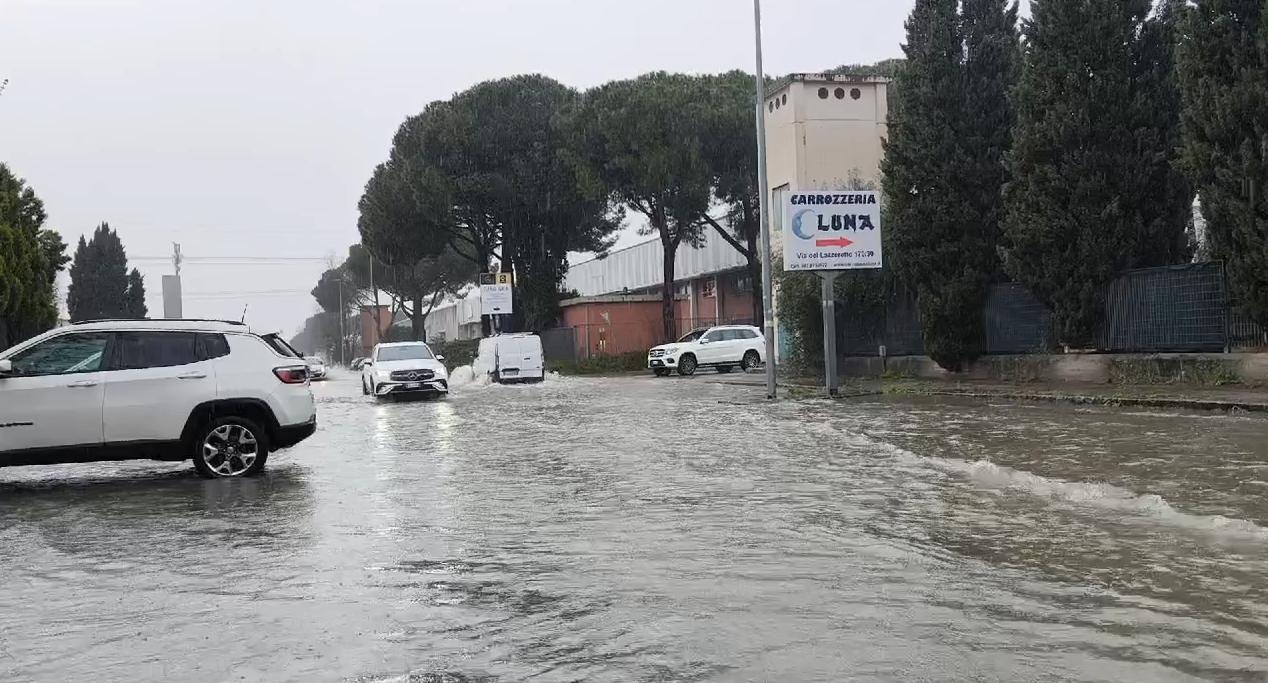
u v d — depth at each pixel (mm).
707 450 13070
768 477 10398
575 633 5086
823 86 34781
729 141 42406
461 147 50688
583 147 44188
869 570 6238
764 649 4734
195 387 11547
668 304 46219
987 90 24250
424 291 77562
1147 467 9891
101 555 7422
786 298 29781
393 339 92125
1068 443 12055
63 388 11039
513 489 10180
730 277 51469
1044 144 21016
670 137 42094
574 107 47250
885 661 4512
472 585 6152
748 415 18562
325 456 13906
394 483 10891
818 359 30531
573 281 77500
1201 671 4285
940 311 24219
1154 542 6758
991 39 24406
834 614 5285
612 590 5930
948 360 24703
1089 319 20984
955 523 7637
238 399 11719
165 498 10227
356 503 9523
